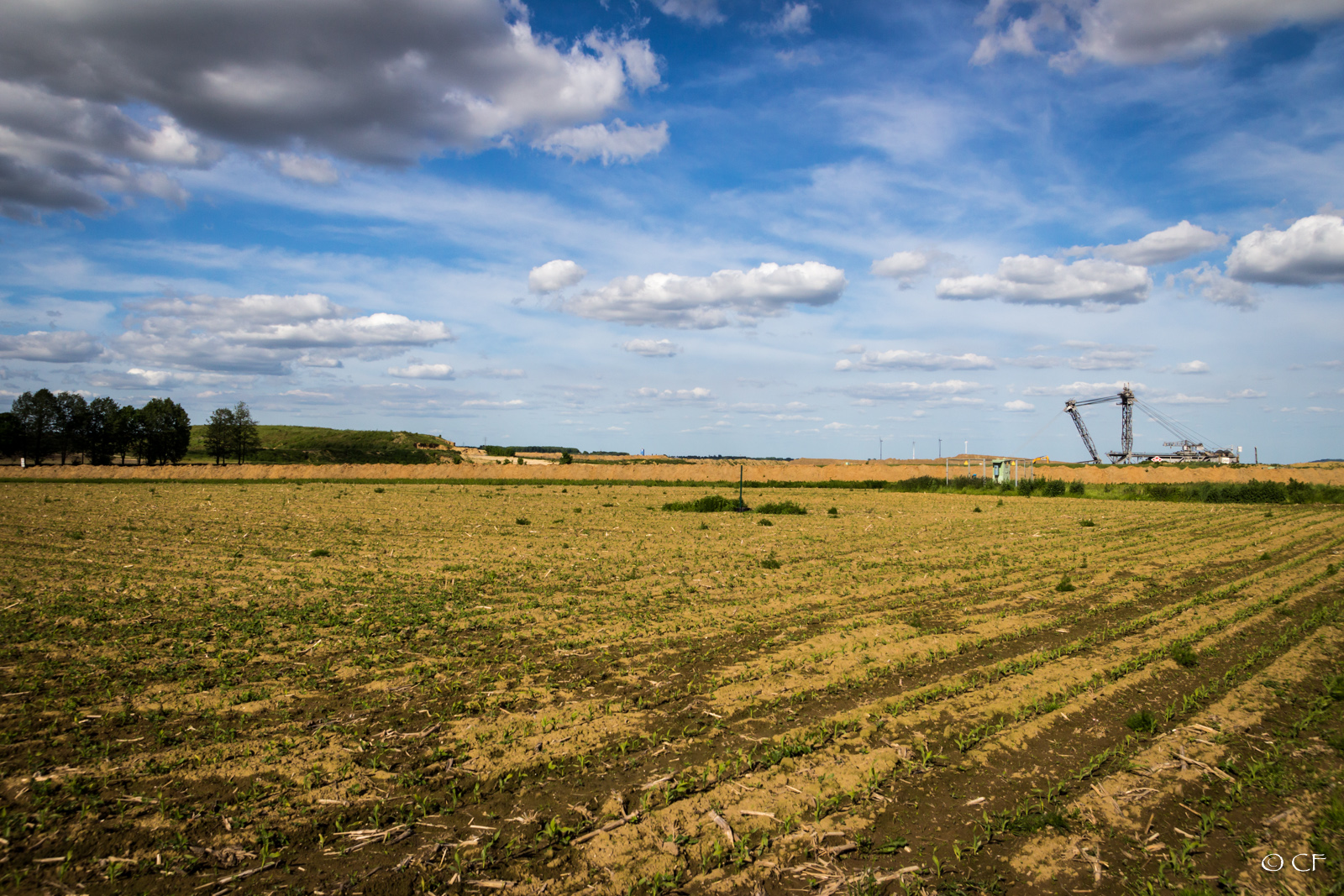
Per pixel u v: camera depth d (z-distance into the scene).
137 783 6.44
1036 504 49.22
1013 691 9.23
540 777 6.75
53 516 29.69
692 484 74.44
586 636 11.81
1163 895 5.15
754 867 5.38
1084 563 20.11
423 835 5.73
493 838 5.64
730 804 6.27
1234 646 11.56
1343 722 8.36
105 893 4.88
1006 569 19.09
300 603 13.98
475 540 24.17
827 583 16.94
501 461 147.38
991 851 5.67
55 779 6.39
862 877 5.25
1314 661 10.69
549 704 8.70
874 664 10.38
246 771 6.73
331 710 8.35
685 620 13.01
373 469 87.50
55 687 8.95
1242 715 8.59
